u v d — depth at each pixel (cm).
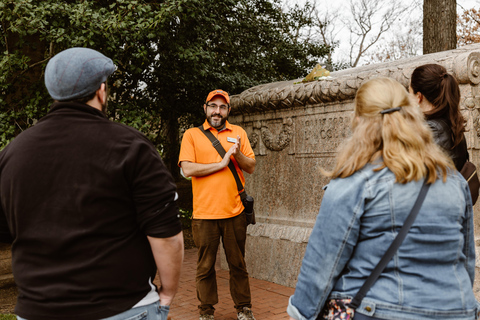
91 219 141
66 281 139
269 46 1053
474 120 333
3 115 480
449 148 212
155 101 769
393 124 141
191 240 790
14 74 519
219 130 366
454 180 143
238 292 358
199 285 354
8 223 151
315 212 445
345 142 155
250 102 499
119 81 702
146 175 145
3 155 151
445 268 136
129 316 145
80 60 153
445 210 137
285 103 460
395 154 137
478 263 320
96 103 158
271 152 491
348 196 139
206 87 805
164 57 688
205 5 679
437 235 135
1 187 148
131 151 145
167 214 149
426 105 223
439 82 217
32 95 512
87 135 146
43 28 473
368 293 135
